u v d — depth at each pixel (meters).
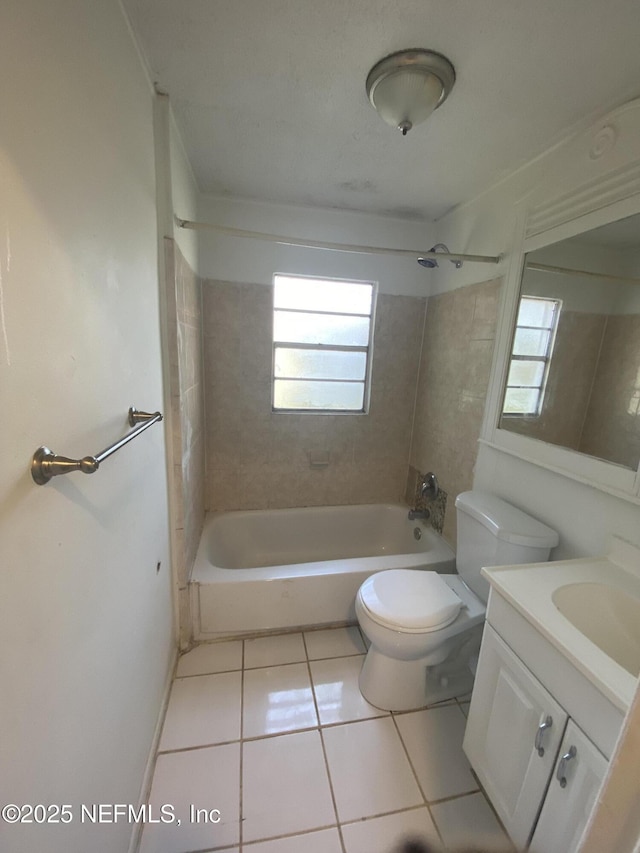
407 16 0.90
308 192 1.91
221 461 2.35
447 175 1.67
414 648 1.34
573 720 0.80
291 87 1.16
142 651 1.11
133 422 0.98
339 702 1.47
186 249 1.62
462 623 1.39
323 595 1.81
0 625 0.47
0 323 0.47
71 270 0.66
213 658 1.66
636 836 0.35
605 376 1.21
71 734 0.66
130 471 1.00
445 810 1.13
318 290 2.29
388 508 2.56
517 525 1.40
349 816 1.11
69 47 0.64
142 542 1.11
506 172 1.61
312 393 2.41
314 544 2.50
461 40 0.96
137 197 1.05
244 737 1.32
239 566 2.32
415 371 2.48
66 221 0.64
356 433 2.49
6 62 0.47
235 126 1.37
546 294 1.44
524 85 1.10
